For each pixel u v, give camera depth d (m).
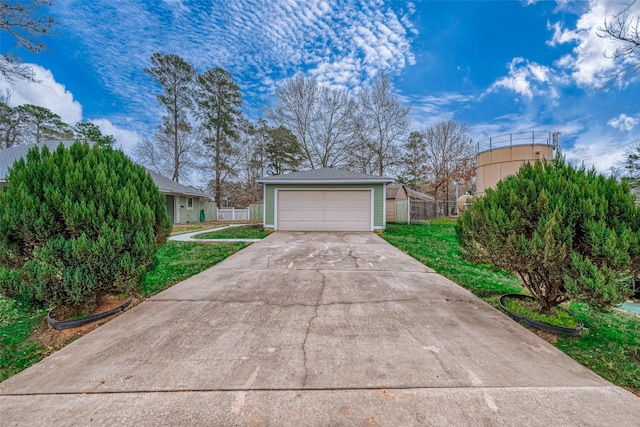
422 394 1.84
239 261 5.98
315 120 23.48
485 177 16.86
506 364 2.21
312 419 1.63
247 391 1.87
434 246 7.89
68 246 2.88
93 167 3.24
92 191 3.10
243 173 29.20
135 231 3.30
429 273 5.00
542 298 3.21
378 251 7.07
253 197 30.08
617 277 2.52
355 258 6.22
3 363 2.32
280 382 1.96
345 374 2.06
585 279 2.49
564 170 3.15
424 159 29.02
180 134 24.23
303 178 11.62
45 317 3.19
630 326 3.11
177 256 6.49
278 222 11.84
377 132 24.44
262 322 2.97
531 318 3.01
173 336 2.67
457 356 2.31
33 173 2.99
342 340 2.58
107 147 3.79
